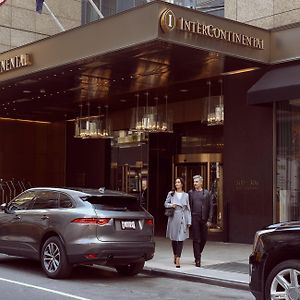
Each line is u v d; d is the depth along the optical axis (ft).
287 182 47.57
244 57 45.75
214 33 42.86
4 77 55.67
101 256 32.42
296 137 47.09
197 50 42.68
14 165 85.30
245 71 50.47
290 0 48.73
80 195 34.22
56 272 33.55
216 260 40.96
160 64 47.70
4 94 63.31
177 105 66.69
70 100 67.56
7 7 74.23
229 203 51.29
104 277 35.37
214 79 54.03
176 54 44.11
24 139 86.28
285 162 47.78
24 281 33.01
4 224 38.14
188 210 37.78
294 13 48.39
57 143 86.07
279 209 47.91
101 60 46.37
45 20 77.20
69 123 84.33
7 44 73.67
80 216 32.83
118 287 31.89
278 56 47.26
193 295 29.94
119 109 74.28
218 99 55.21
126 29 42.19
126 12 42.24
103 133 70.85
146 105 65.26
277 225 24.07
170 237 37.76
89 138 73.92
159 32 39.60
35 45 51.67
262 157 49.03
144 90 60.18
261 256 23.52
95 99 66.54
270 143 48.52
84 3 79.61
